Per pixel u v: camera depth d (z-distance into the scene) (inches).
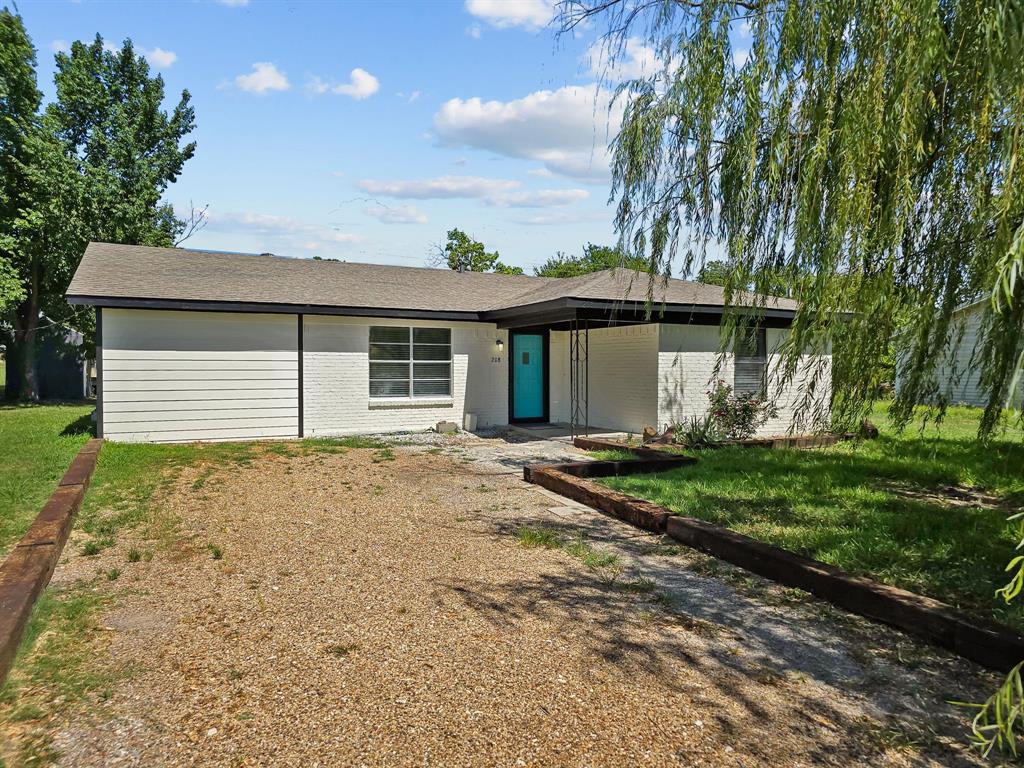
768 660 123.8
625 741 96.0
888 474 318.3
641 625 139.7
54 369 842.2
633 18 220.1
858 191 163.2
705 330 485.1
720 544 187.3
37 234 711.7
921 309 178.7
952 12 157.5
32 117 709.3
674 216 225.3
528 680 114.3
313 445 420.5
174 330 430.3
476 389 531.8
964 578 161.0
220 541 200.4
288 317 463.8
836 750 95.0
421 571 174.4
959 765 91.8
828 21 172.6
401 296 521.0
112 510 235.9
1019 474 308.2
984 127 152.7
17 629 118.4
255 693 108.7
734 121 199.8
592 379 544.4
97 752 91.9
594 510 248.8
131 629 134.3
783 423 492.7
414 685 111.9
